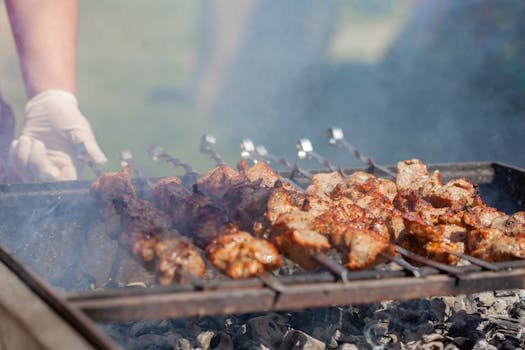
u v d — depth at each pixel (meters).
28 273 0.85
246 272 0.90
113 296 0.82
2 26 3.27
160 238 0.94
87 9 4.50
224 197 1.04
